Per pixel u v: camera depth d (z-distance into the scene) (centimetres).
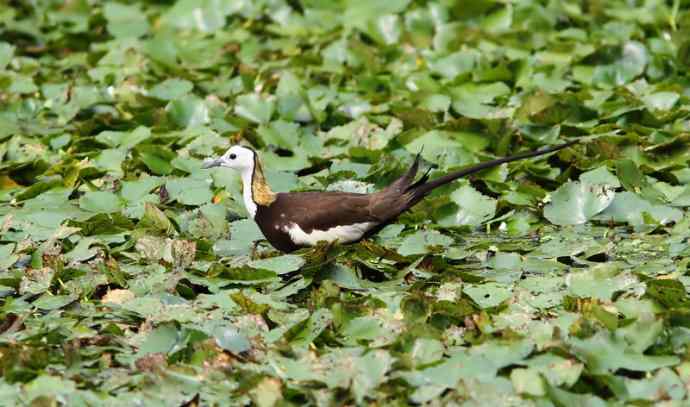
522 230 1477
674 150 1620
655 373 1075
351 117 1828
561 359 1088
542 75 1895
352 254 1348
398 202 1353
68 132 1806
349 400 1044
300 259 1296
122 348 1164
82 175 1627
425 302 1195
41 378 1091
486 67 1922
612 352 1097
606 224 1477
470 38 2072
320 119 1798
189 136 1731
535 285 1267
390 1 2238
